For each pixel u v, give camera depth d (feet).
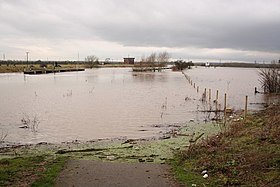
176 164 38.63
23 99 125.59
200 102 117.29
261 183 28.07
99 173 33.88
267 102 116.06
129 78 272.31
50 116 86.28
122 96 138.10
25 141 59.06
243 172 31.17
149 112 93.97
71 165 37.04
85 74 340.39
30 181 30.58
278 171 29.89
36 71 337.72
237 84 218.38
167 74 344.08
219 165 34.27
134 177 32.73
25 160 39.78
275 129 46.78
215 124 73.10
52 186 29.43
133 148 51.37
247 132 50.08
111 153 47.62
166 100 123.34
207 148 43.42
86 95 141.59
